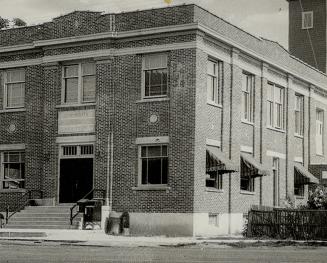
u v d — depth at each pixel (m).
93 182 33.53
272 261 18.11
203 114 32.28
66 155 34.62
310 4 54.19
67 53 34.66
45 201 34.56
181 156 31.62
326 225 28.45
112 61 33.59
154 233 31.80
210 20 33.28
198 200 31.55
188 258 18.94
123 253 20.92
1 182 36.66
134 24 33.09
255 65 38.12
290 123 42.50
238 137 35.78
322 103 48.38
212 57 33.62
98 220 32.28
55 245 25.09
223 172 33.34
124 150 33.00
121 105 33.25
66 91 35.00
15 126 36.41
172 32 32.12
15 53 36.56
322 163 48.03
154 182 32.44
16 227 33.38
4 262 17.42
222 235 32.38
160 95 32.62
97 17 33.88
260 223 30.08
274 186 40.75
